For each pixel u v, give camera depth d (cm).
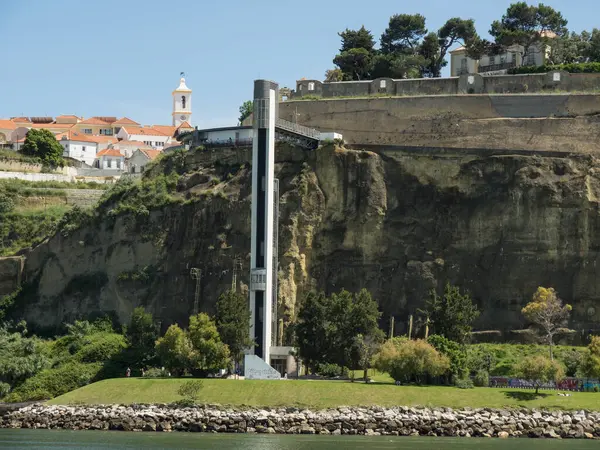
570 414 11756
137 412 12356
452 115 16850
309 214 16188
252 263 14450
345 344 13900
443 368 12862
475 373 13762
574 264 15400
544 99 16712
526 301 15425
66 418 12569
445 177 16138
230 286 16150
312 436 11519
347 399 12206
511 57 19788
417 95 17500
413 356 12781
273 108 14825
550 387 13000
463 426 11681
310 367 14638
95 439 11181
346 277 16012
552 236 15525
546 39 19512
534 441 11125
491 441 11050
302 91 18425
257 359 13775
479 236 15812
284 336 15425
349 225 16150
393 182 16325
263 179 14612
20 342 15675
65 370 15088
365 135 17138
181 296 16525
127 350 15488
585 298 15275
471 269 15762
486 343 15188
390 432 11719
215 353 13762
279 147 16825
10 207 19862
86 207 18425
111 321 16912
